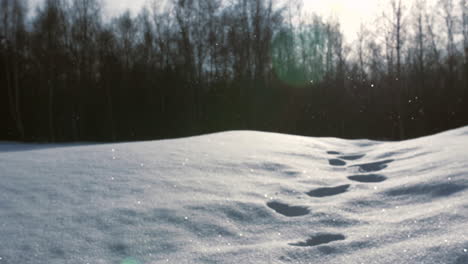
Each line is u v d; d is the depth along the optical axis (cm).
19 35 2075
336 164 443
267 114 2266
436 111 2162
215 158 412
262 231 227
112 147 482
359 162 439
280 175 367
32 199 259
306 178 357
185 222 231
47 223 220
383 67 2286
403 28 1739
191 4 2189
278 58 2377
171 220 232
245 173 362
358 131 2448
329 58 2533
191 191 291
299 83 2447
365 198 280
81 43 2200
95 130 2286
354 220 235
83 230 213
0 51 2077
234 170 368
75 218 228
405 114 2147
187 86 2259
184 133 2248
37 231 209
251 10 2162
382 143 614
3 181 297
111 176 322
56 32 2078
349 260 176
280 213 267
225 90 2262
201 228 225
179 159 399
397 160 410
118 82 2295
